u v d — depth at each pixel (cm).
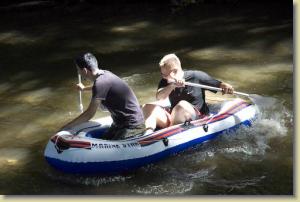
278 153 799
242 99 991
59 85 1147
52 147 761
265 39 1404
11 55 1395
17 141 885
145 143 768
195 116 825
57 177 761
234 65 1217
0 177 768
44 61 1330
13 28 1689
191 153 804
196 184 729
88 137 760
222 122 845
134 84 1126
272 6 1748
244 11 1716
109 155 741
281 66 1191
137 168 764
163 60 800
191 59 1280
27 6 1930
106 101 755
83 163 736
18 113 1003
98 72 751
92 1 1964
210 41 1422
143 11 1816
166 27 1598
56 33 1603
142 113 787
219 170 761
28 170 786
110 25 1664
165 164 778
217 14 1702
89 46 1450
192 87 830
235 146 821
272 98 956
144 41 1469
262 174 746
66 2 1962
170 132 795
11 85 1162
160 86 814
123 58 1327
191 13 1739
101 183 741
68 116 980
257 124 888
